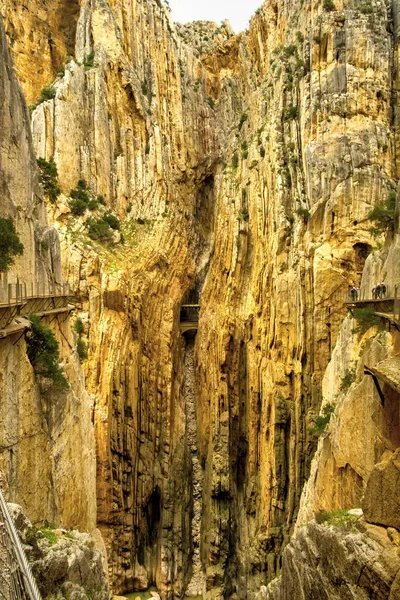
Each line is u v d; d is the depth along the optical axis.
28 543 13.61
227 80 66.62
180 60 66.06
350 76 43.91
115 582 40.31
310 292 41.03
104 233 47.25
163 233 53.12
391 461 13.99
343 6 46.06
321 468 25.75
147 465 46.41
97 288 44.19
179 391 53.91
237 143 57.28
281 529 40.53
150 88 58.66
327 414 29.84
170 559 44.66
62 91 48.34
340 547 14.45
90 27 55.12
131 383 45.12
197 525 49.47
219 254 53.25
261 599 25.44
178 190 59.69
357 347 26.14
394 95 44.81
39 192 28.34
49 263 27.31
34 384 20.17
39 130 46.62
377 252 27.67
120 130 54.31
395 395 16.44
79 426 26.03
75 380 27.91
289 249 43.12
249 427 45.56
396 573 12.16
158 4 64.69
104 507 40.12
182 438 51.34
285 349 42.09
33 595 10.53
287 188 44.53
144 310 48.75
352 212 40.84
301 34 49.09
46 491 20.28
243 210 51.03
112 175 52.69
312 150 42.88
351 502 21.03
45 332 21.84
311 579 16.25
